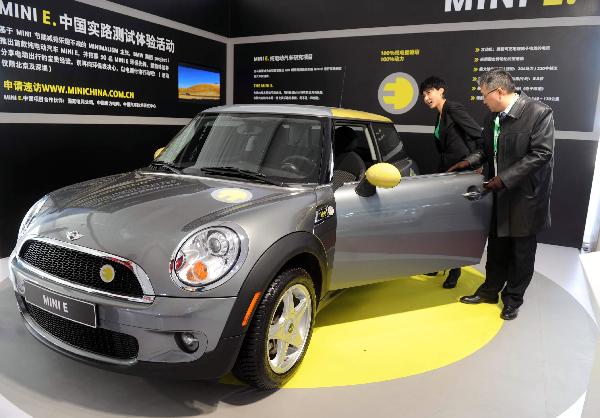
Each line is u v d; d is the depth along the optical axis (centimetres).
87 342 173
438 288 325
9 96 346
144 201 190
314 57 525
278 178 221
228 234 168
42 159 374
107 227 172
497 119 272
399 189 245
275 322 186
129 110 443
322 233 206
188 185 211
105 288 163
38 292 175
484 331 257
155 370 161
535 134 251
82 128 402
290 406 182
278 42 540
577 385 206
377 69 497
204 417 174
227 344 162
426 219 254
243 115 258
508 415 183
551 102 436
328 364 215
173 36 482
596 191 438
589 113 427
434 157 486
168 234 167
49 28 367
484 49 452
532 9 429
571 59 424
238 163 233
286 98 548
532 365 222
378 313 276
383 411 182
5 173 351
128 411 176
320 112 246
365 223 229
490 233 291
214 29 540
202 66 526
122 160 442
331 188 222
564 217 450
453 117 317
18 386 187
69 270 170
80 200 199
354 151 254
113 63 421
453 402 190
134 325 156
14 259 191
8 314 252
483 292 298
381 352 228
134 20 436
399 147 301
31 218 206
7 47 340
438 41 467
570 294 325
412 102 487
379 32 489
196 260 160
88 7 394
